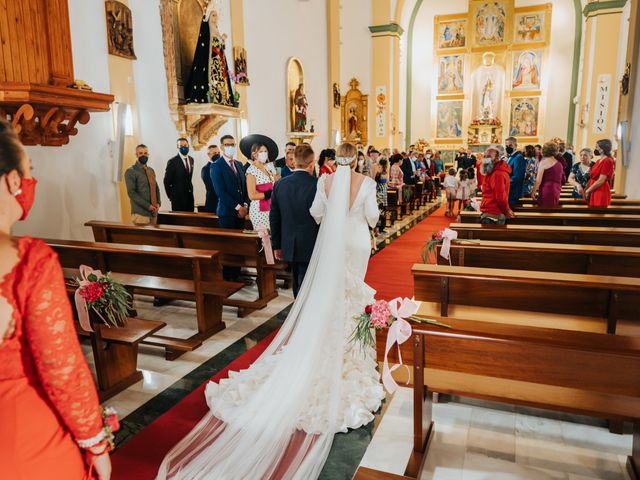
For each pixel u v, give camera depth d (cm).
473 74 2062
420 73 2164
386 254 784
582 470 251
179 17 844
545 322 322
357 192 339
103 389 332
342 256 327
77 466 127
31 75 461
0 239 113
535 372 216
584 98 1695
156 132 807
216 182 584
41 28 466
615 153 1001
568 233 484
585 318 317
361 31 1859
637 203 720
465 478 246
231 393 318
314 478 243
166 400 329
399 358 252
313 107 1388
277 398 298
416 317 253
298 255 391
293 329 351
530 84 2006
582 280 301
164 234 546
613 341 250
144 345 425
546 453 265
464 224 529
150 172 650
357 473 249
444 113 2131
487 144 2053
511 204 720
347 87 1914
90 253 480
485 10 2005
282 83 1210
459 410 311
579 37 1927
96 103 515
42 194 614
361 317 263
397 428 291
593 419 298
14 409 114
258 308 501
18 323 112
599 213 639
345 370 333
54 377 117
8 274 111
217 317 451
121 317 344
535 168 910
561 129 2003
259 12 1099
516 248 400
